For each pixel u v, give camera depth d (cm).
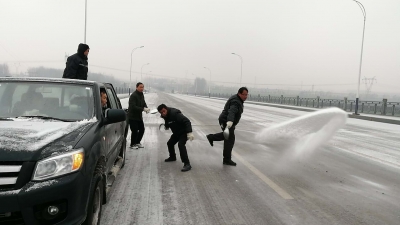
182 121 642
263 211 434
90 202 314
